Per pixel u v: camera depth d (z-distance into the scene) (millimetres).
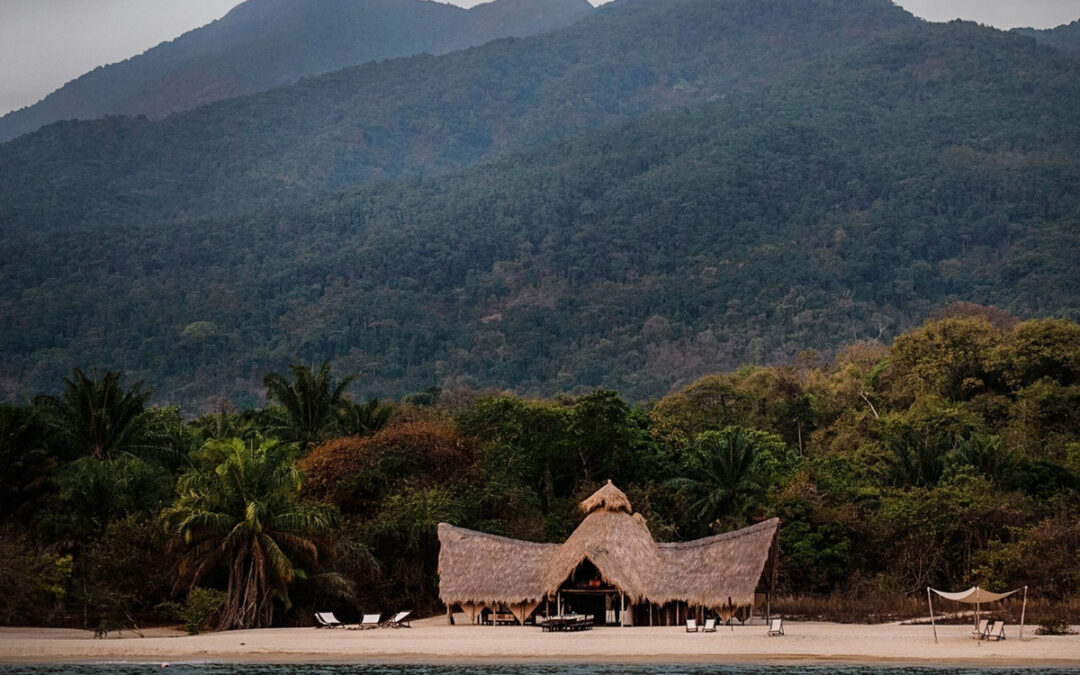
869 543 75438
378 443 78562
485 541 62031
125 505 69125
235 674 44938
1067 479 82938
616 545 58625
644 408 134375
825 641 51156
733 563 58125
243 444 61812
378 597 67750
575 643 51156
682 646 49969
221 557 60531
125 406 80500
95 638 55312
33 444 71688
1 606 59906
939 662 45375
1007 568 67000
